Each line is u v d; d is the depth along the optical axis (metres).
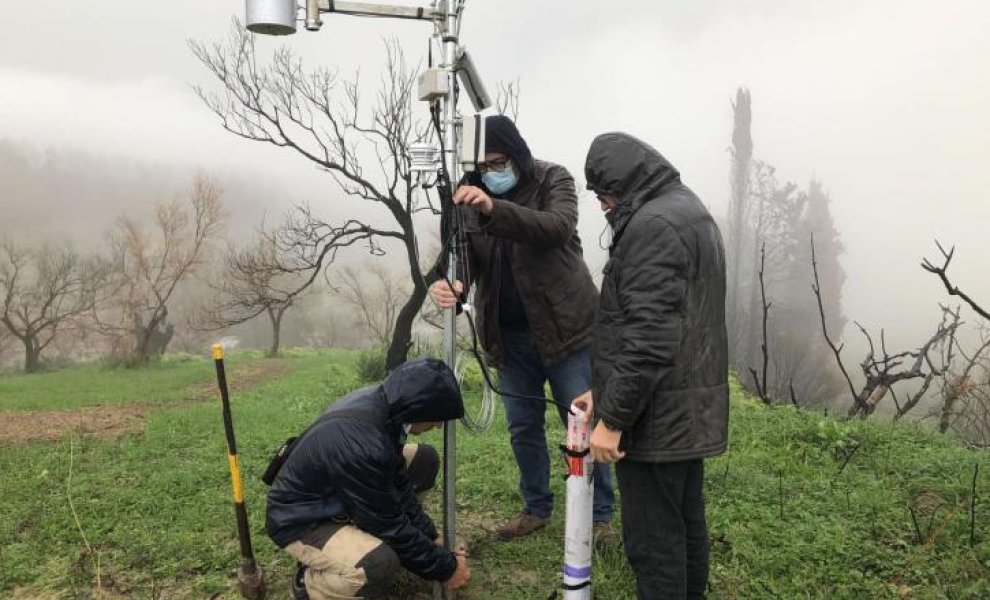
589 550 2.91
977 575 3.28
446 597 3.29
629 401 2.40
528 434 3.89
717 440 2.55
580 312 3.54
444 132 3.10
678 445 2.49
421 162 3.12
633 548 2.66
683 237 2.42
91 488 5.30
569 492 2.88
